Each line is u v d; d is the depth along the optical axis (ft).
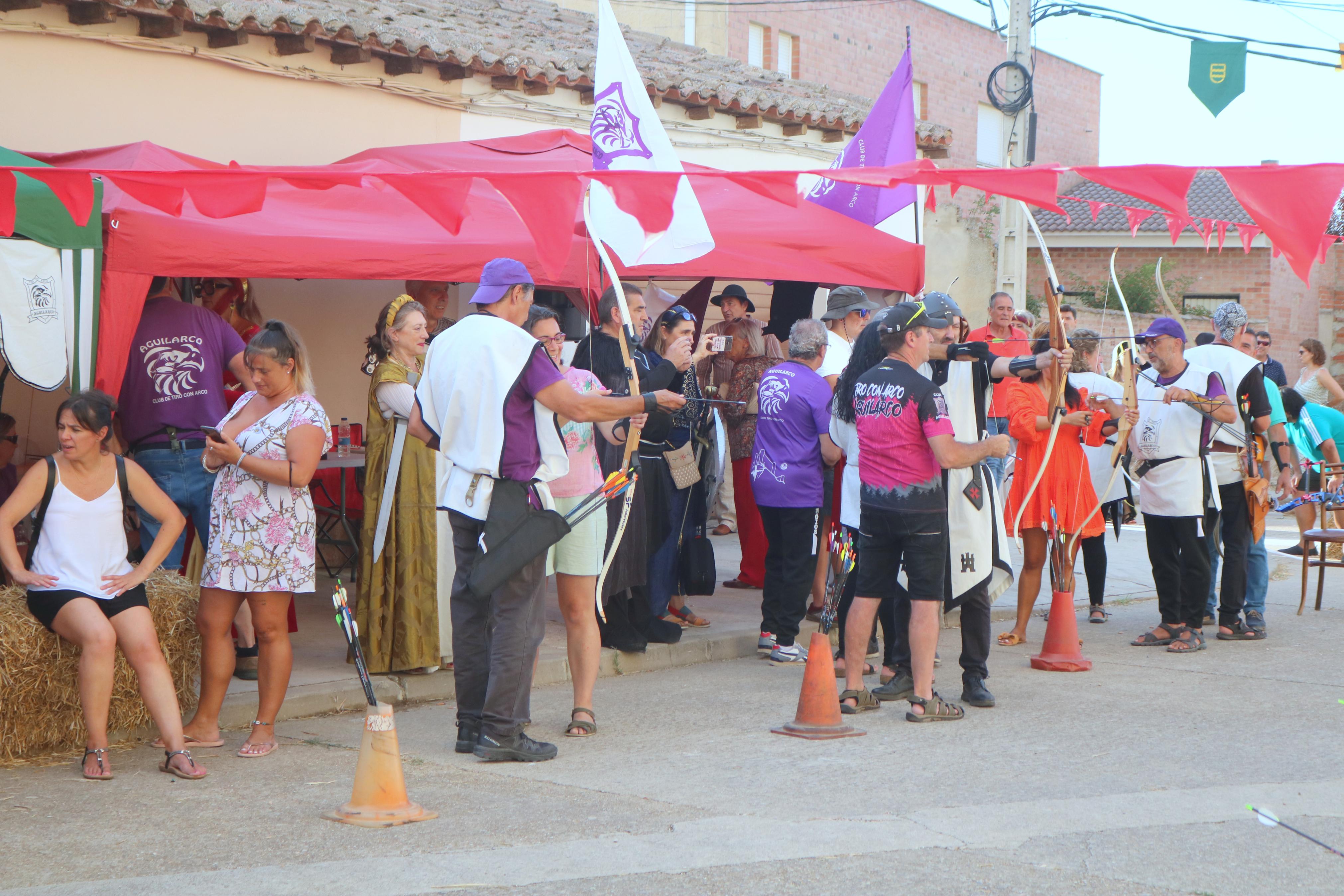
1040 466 22.65
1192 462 24.34
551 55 33.58
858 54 77.71
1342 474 34.88
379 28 29.43
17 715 16.46
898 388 18.47
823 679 18.37
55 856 13.08
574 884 12.17
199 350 20.10
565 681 22.21
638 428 16.93
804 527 23.30
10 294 17.44
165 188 15.88
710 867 12.60
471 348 16.15
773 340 31.68
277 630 17.10
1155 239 75.20
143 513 19.71
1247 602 26.25
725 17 70.38
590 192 17.57
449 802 14.96
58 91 25.82
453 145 27.55
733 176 15.46
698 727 18.85
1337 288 86.02
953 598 19.67
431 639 20.63
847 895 11.89
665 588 23.32
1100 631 27.02
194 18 26.53
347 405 32.07
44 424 27.14
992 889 12.03
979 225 50.72
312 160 29.73
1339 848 13.17
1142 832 13.67
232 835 13.75
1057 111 93.20
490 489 16.26
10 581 18.30
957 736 18.22
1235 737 18.10
